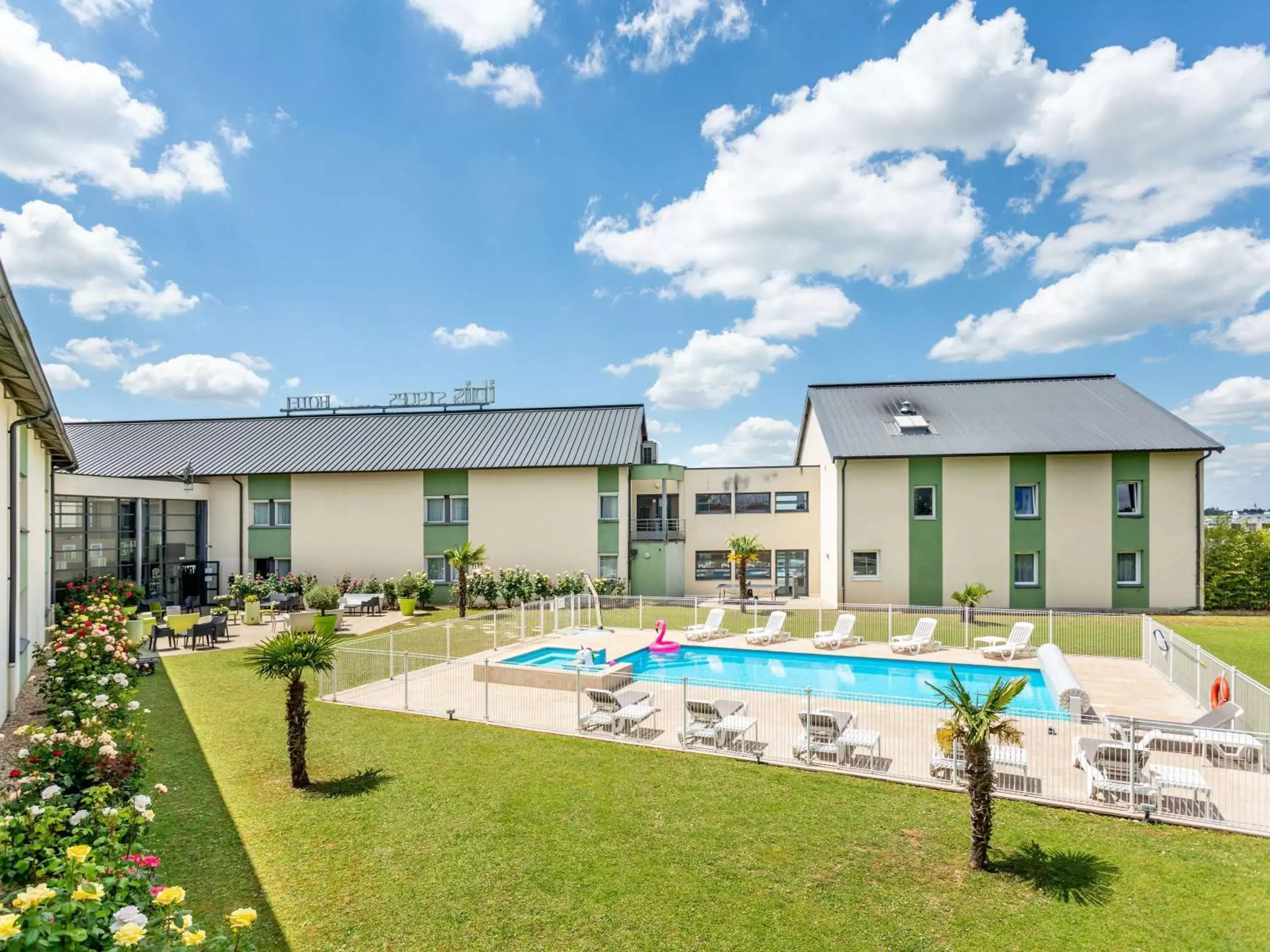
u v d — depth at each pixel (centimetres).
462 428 3653
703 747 1209
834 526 3048
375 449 3509
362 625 2662
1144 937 660
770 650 2100
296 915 691
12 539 1283
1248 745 1011
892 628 2309
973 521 2897
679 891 740
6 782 737
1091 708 1321
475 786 1028
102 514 2619
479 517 3322
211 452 3591
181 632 2191
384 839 855
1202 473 2769
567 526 3256
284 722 1357
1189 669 1521
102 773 714
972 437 2961
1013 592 2872
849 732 1170
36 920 357
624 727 1305
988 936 662
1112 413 3019
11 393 1230
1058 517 2847
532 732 1291
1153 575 2800
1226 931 667
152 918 412
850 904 716
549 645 2173
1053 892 739
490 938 658
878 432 3062
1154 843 852
